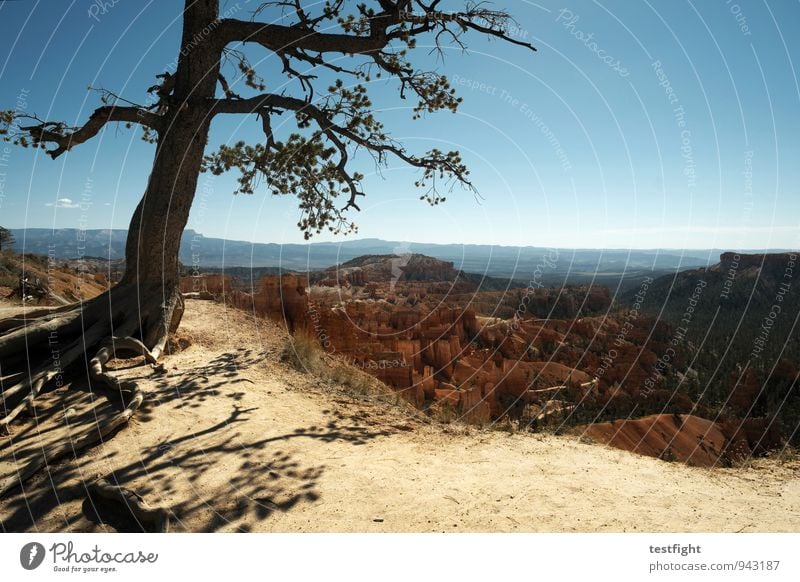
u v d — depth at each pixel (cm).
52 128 934
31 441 555
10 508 445
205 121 981
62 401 672
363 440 699
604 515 481
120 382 717
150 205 959
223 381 861
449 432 790
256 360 1043
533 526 455
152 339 937
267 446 627
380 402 946
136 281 967
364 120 1105
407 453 661
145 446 580
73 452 545
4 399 637
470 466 623
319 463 594
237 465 562
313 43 974
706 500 530
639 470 636
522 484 564
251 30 958
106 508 455
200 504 473
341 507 488
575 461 661
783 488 580
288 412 775
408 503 503
